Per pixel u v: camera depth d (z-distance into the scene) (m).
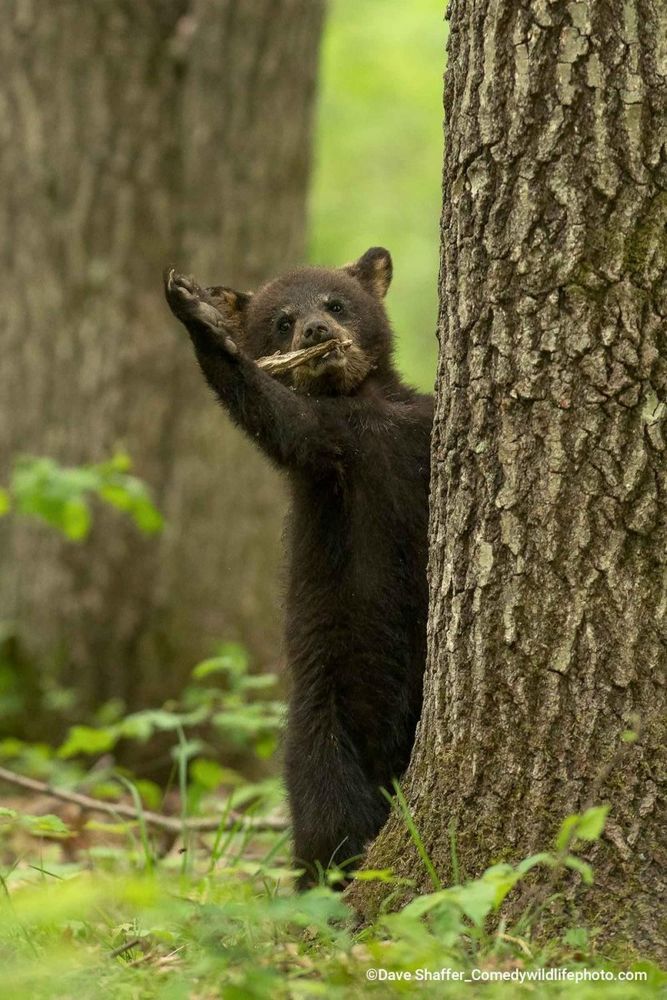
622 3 7.73
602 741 7.91
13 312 17.77
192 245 17.80
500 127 8.06
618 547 7.89
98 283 17.61
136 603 17.55
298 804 10.84
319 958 7.61
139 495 15.47
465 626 8.38
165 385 17.69
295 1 17.86
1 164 17.77
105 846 12.67
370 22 39.75
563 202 7.89
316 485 10.65
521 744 8.09
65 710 17.38
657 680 7.86
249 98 17.77
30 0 17.52
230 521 17.81
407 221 41.84
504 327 8.12
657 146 7.75
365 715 10.79
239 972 7.27
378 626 10.65
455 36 8.42
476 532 8.32
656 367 7.80
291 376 11.35
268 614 18.12
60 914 6.18
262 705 14.19
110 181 17.58
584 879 7.45
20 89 17.64
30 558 17.64
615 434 7.87
